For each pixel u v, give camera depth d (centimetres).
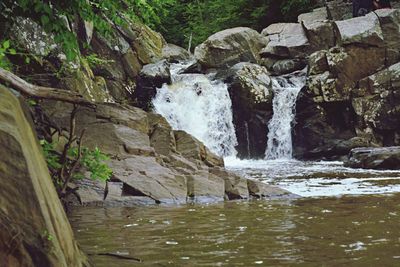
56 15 851
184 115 2097
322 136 2003
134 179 881
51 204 310
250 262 444
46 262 284
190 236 558
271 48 2336
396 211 716
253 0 3184
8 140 295
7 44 669
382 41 2005
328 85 2006
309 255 467
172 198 855
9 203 286
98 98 1583
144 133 1049
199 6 3525
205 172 972
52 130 936
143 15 980
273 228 601
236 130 2108
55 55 1375
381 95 1962
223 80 2144
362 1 2348
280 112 2098
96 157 704
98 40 1986
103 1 892
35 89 505
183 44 3519
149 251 486
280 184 1104
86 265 341
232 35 2362
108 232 584
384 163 1466
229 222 647
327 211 726
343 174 1325
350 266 428
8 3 877
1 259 277
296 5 2919
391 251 480
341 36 2038
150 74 2073
